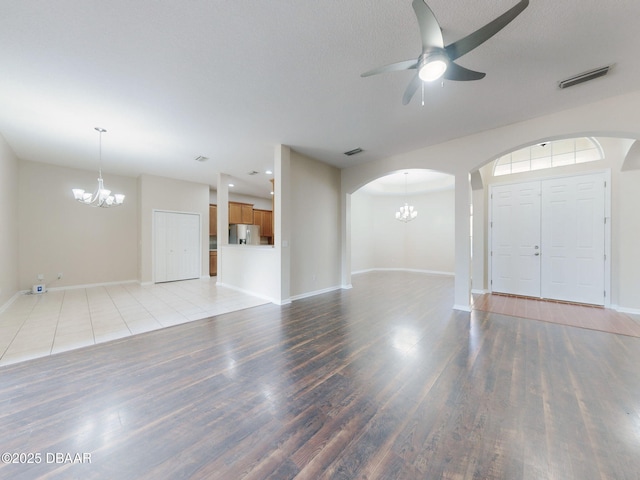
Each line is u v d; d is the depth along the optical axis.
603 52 2.15
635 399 1.82
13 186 4.61
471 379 2.09
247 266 5.30
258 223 9.16
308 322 3.49
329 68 2.36
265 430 1.55
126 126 3.53
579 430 1.53
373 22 1.85
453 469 1.28
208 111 3.12
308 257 5.09
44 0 1.62
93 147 4.36
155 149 4.48
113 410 1.72
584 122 2.99
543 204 4.73
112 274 6.22
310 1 1.68
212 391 1.94
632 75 2.45
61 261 5.54
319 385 2.02
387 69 1.96
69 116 3.23
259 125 3.53
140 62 2.24
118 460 1.33
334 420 1.63
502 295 5.07
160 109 3.07
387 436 1.50
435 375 2.15
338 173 5.83
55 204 5.45
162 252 6.57
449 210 8.14
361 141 4.12
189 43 2.03
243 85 2.60
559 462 1.31
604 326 3.29
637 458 1.33
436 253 8.38
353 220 8.44
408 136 3.92
